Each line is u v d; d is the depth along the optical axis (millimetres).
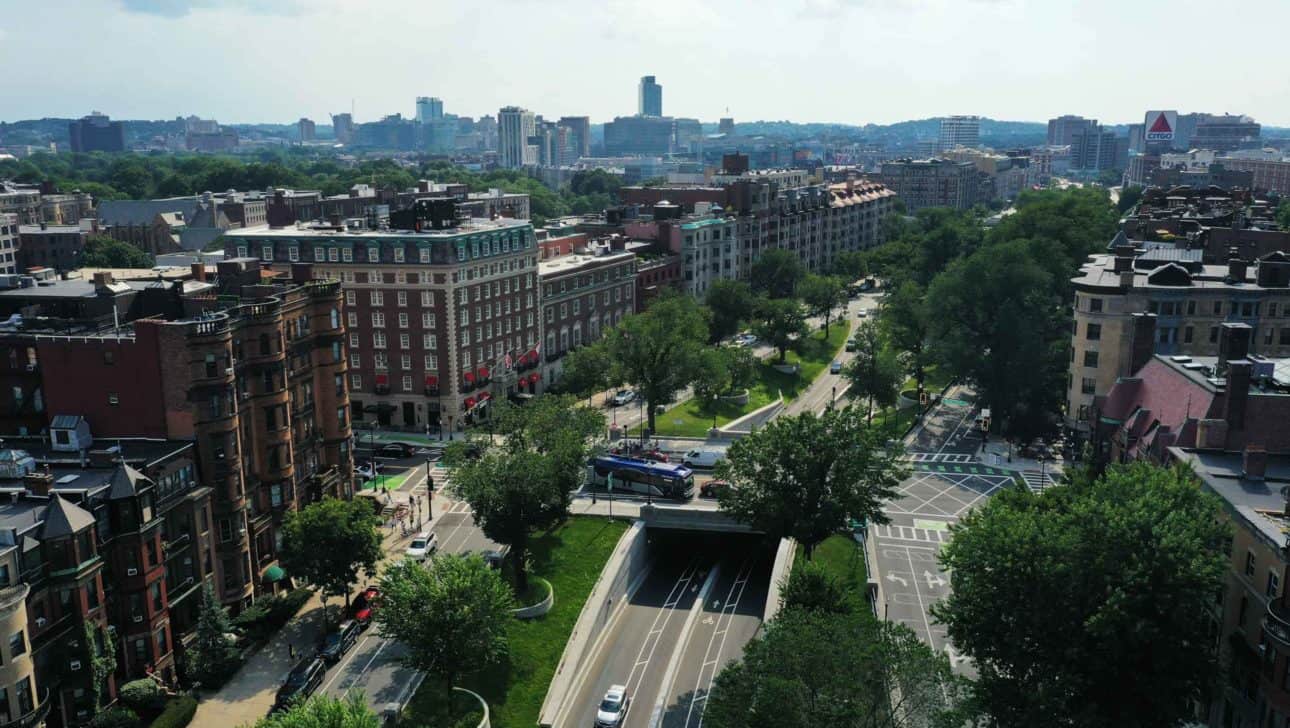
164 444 95250
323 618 99500
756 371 195375
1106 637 66562
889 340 187125
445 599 81562
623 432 160625
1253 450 83750
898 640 69938
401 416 163625
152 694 81938
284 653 93000
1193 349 146125
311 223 186875
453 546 116438
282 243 162625
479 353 166625
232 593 97688
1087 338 150000
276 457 104438
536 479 103812
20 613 71500
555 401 134625
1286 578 67500
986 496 136250
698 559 129500
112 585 82875
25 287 120938
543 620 101688
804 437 98750
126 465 84375
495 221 183500
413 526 122125
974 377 167750
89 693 78375
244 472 100625
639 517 124438
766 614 101875
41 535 75875
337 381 116938
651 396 161750
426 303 158625
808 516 98688
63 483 84875
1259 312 143750
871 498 101000
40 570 75625
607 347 165375
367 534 97062
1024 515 75312
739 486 103562
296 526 96500
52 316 109125
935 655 72562
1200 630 70938
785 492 99375
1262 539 71188
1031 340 161875
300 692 82750
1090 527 70375
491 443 129875
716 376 163000
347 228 171500
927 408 181500
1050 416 168375
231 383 96438
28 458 85812
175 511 90250
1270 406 92688
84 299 108500
